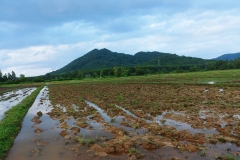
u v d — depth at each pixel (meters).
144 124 16.00
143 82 52.88
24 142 13.66
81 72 122.62
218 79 48.41
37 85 78.94
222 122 15.87
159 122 16.77
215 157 10.30
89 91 41.00
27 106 26.48
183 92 31.88
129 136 13.72
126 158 10.70
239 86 34.31
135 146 11.97
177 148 11.51
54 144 13.02
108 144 12.23
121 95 32.12
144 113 19.69
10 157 11.52
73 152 11.71
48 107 26.41
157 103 23.86
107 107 23.19
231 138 12.45
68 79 108.50
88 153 11.48
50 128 16.59
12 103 32.62
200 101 23.89
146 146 11.79
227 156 10.05
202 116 17.91
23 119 20.03
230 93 28.36
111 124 16.80
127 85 49.44
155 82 49.28
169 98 27.00
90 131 15.22
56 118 19.88
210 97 26.06
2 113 23.83
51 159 10.98
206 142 12.23
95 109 22.70
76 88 49.72
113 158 10.75
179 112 19.66
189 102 23.64
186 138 12.95
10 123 16.89
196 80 49.81
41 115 21.61
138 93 33.47
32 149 12.43
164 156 10.67
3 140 13.42
